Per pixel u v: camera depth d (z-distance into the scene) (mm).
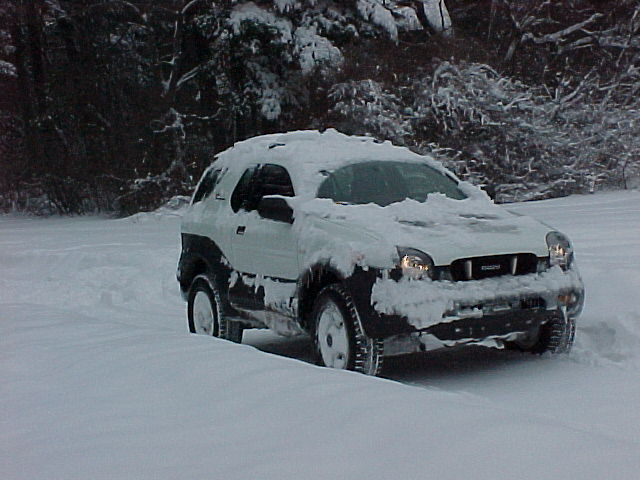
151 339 6781
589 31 29344
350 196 7594
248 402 4816
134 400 5098
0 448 4477
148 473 3918
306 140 8633
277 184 7977
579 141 23969
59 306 12211
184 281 9148
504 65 27859
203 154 27344
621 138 23891
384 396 4648
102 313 11484
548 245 6941
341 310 6637
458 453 3746
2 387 5691
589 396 6145
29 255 15766
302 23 25125
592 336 7793
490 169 24156
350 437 4086
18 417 4992
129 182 26359
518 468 3562
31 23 28219
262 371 5367
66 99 28219
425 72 24391
